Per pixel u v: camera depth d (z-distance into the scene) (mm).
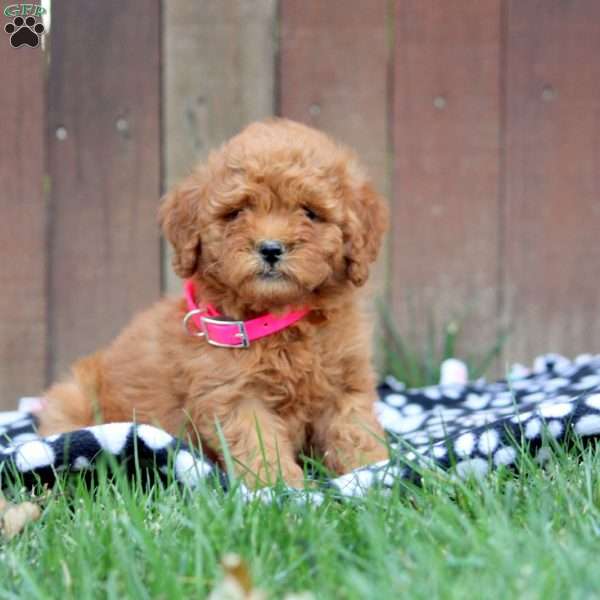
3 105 6098
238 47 6180
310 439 4895
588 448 4113
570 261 6305
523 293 6328
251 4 6160
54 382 6102
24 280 6184
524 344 6352
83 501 3789
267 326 4543
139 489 3945
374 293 6207
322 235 4496
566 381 5602
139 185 6199
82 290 6223
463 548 3182
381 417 5465
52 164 6156
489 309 6340
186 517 3613
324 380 4676
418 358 6359
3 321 6191
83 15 6109
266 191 4465
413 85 6223
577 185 6270
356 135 6250
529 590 2820
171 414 4863
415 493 3746
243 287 4426
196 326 4691
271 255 4340
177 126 6188
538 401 5184
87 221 6199
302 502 3793
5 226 6152
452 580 2992
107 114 6164
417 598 2834
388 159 6258
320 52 6207
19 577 3289
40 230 6168
